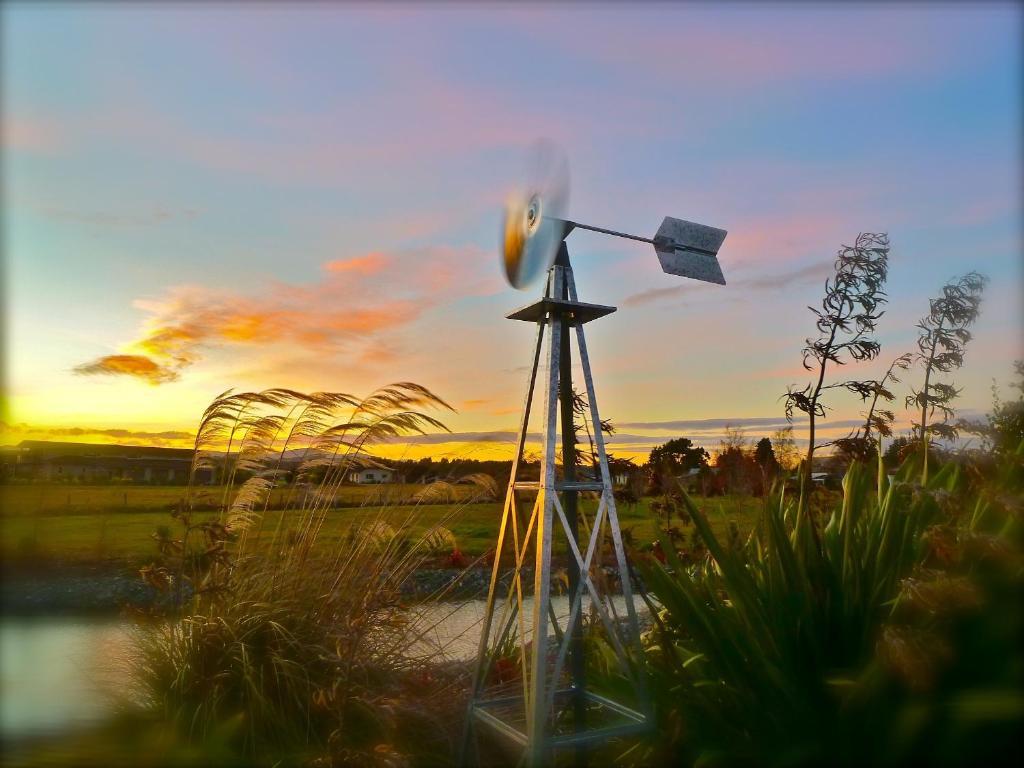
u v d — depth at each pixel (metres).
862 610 3.10
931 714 2.58
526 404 3.72
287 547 5.00
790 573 3.17
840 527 3.53
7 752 3.21
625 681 3.63
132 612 4.37
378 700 3.96
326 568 4.91
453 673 4.57
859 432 4.08
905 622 2.85
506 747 3.79
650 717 3.11
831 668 2.98
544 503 3.17
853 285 3.83
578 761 3.29
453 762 3.69
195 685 3.86
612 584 4.54
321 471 5.42
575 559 3.23
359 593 4.65
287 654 4.18
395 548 5.07
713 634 3.08
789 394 3.87
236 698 3.96
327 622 4.52
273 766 3.50
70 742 3.31
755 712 2.97
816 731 2.82
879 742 2.68
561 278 3.53
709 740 3.06
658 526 3.38
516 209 3.78
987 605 2.77
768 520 3.35
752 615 3.08
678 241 3.83
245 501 5.14
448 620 5.80
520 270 3.65
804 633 3.03
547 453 3.23
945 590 2.60
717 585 4.17
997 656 2.68
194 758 3.34
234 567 4.70
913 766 2.61
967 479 3.60
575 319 3.62
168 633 4.31
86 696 3.75
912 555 3.22
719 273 3.95
